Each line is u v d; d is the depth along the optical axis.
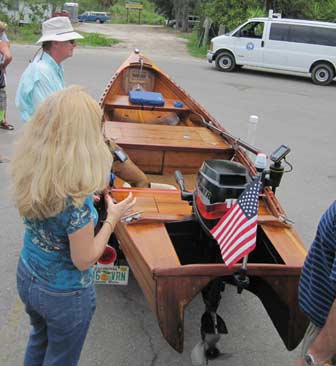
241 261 3.35
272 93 14.91
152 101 6.80
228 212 3.08
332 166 8.38
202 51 25.06
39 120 2.37
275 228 3.81
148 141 5.19
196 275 3.11
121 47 24.73
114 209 2.72
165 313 3.09
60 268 2.50
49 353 2.75
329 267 2.38
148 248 3.40
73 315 2.59
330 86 17.62
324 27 17.42
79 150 2.29
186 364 3.72
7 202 6.06
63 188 2.27
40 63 4.77
